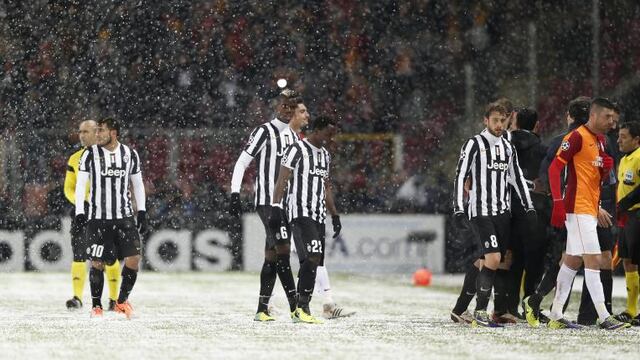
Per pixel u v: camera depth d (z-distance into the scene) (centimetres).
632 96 7319
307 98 7719
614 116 3022
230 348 2542
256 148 3180
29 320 3312
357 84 7794
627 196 3278
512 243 3219
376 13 7888
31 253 6406
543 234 3291
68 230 6456
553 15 7931
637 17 7494
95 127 3475
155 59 7475
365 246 6538
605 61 7562
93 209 3444
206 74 7538
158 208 6650
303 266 3159
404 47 7906
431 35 8044
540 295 3147
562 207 3012
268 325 3138
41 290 4862
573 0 7888
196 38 7550
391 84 7831
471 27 8106
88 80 7356
